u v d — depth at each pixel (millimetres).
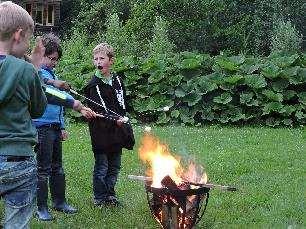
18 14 2812
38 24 22297
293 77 9609
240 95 9547
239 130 8914
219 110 9617
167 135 8289
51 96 3457
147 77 9984
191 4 15500
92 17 21375
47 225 4312
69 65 10656
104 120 4719
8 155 2732
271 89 9641
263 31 15961
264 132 8664
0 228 3396
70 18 24188
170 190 3785
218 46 15805
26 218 2793
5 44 2826
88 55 12008
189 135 8320
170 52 13195
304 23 16656
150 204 4109
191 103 9602
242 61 10133
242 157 6820
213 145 7578
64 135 4660
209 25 15578
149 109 9719
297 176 5984
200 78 9781
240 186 5504
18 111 2766
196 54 10477
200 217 4121
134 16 16141
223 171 6129
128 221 4457
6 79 2719
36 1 22234
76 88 9633
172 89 9805
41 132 4402
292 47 14430
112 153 4840
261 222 4488
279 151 7215
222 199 4988
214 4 15617
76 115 9555
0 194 2779
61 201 4711
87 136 8305
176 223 3895
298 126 9375
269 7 16391
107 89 4777
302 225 4438
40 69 4211
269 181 5727
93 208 4777
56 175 4672
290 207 4820
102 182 4816
